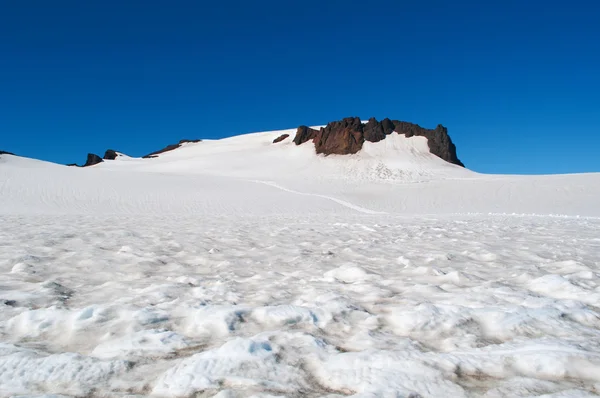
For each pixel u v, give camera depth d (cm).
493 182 3925
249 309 416
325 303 443
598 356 291
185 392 257
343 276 612
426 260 725
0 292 492
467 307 410
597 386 256
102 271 642
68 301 465
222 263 712
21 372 285
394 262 718
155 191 3584
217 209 2941
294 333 350
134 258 748
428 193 3722
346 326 382
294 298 479
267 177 5462
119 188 3588
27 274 604
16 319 392
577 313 390
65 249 831
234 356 301
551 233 1182
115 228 1312
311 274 627
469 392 252
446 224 1598
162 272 645
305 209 3031
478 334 353
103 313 408
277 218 2034
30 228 1249
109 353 323
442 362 291
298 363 297
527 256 754
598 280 524
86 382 274
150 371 291
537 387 254
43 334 366
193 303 449
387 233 1219
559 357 288
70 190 3338
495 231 1255
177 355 320
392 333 361
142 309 415
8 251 783
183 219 1866
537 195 3278
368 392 250
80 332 369
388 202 3453
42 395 254
